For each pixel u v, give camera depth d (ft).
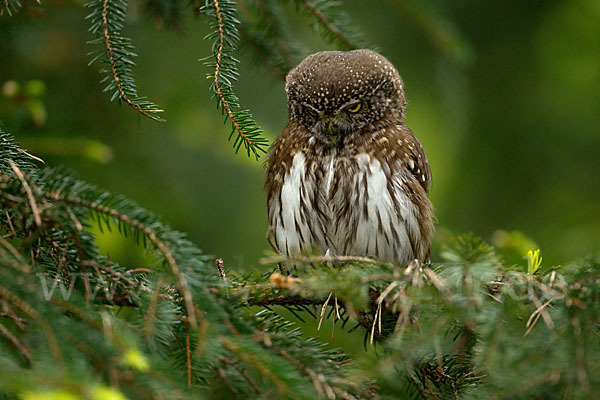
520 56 50.78
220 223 43.32
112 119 38.52
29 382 13.50
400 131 32.68
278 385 17.87
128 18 35.19
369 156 31.53
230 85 24.80
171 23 33.22
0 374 13.53
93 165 37.40
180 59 39.75
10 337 17.39
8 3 28.04
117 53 24.27
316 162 31.76
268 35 33.17
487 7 50.34
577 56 50.19
